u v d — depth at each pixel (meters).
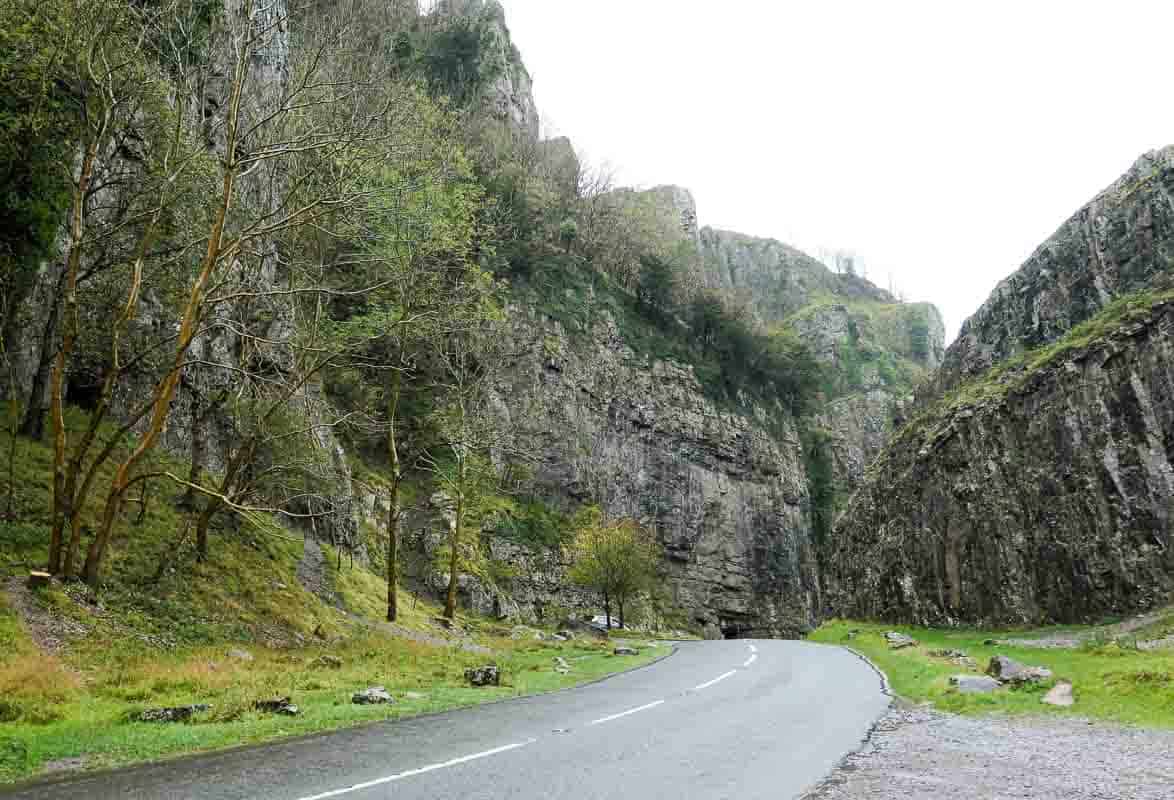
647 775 8.05
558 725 11.63
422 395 51.66
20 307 22.09
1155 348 38.09
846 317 158.12
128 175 22.72
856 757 9.27
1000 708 13.66
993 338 59.53
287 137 21.83
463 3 100.06
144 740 9.81
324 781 7.64
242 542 26.34
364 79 24.67
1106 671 15.48
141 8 20.22
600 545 53.50
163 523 23.22
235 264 24.92
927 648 28.14
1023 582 42.00
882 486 60.16
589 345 77.25
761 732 11.07
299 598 25.42
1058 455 41.62
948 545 48.38
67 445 22.53
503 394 64.69
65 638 15.48
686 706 14.05
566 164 95.50
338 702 13.93
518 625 45.16
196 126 21.89
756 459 90.50
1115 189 51.62
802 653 28.42
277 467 24.30
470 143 68.56
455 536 36.50
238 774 7.98
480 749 9.50
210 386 28.70
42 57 18.52
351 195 21.08
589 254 89.56
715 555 79.62
